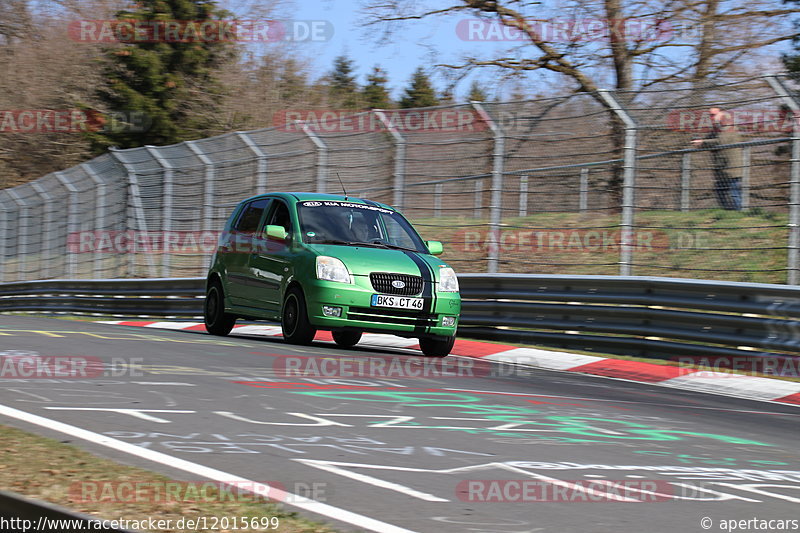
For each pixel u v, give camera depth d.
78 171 51.69
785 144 26.67
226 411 13.55
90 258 50.03
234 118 89.62
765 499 10.29
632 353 26.27
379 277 23.84
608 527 8.66
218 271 29.09
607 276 27.16
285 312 24.98
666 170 28.41
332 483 9.71
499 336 29.77
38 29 100.69
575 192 30.08
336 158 35.09
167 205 43.47
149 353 20.50
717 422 16.19
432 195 32.56
